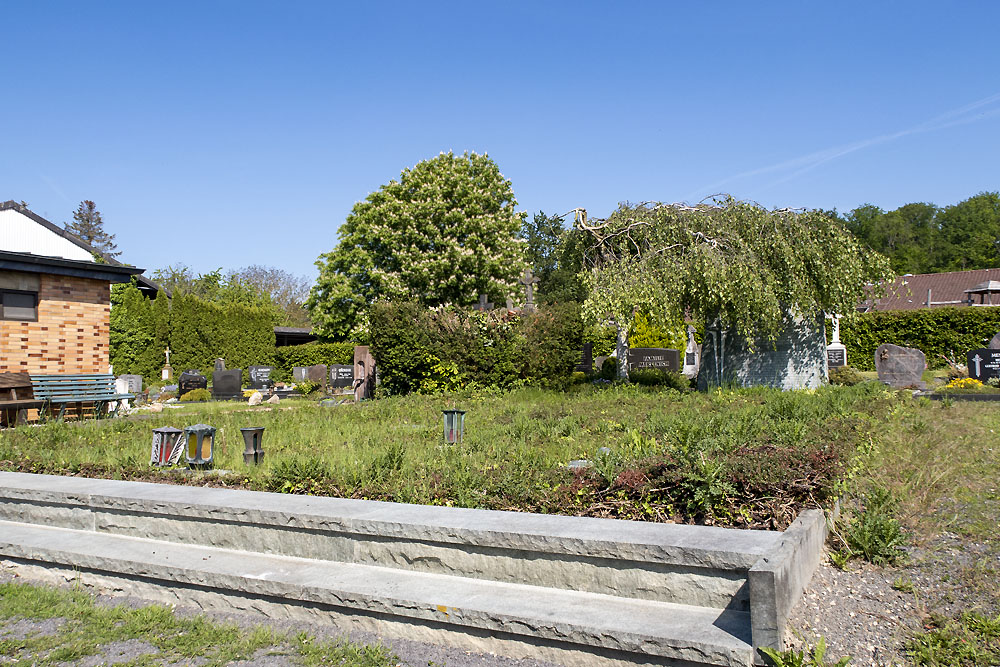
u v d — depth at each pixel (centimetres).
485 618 364
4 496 586
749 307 1541
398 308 1722
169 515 510
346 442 881
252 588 424
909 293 1772
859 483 556
